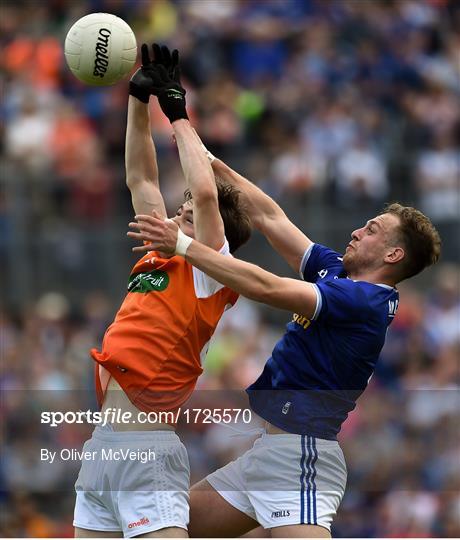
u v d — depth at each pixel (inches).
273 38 2358.5
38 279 1934.1
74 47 844.6
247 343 1717.5
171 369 807.7
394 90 2311.8
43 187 1961.1
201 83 2252.7
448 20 2561.5
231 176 895.7
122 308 824.3
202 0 2452.0
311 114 2128.4
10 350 1766.7
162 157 1958.7
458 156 2075.5
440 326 1792.6
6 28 2388.0
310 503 818.8
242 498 843.4
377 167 1984.5
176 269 812.6
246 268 772.6
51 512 1208.8
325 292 796.6
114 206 1950.1
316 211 1923.0
